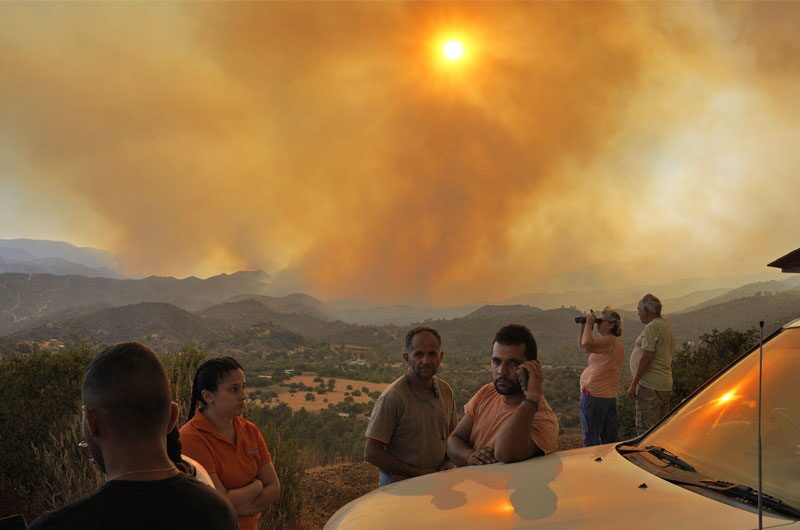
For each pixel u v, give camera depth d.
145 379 1.85
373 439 4.39
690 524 2.09
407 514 2.59
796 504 2.12
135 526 1.73
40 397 7.64
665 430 2.99
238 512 3.56
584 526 2.19
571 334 193.12
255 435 3.82
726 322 103.62
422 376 4.39
